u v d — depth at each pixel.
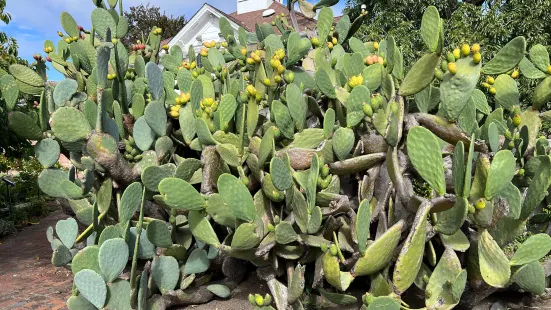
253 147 2.35
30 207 8.34
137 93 3.03
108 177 2.59
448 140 2.07
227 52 3.76
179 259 2.59
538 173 1.84
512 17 8.53
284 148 2.35
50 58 3.68
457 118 2.10
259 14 15.50
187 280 2.49
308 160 2.25
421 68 1.92
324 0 3.47
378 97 2.05
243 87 3.06
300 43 2.68
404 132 2.10
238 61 3.44
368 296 1.79
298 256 2.20
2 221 6.82
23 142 6.48
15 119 2.59
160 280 2.41
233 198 1.98
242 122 2.32
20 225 7.48
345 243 2.19
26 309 3.34
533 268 1.80
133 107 2.94
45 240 6.27
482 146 1.88
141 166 2.63
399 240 1.97
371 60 2.48
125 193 2.15
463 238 1.98
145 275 2.29
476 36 8.14
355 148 2.35
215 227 2.79
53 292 3.77
